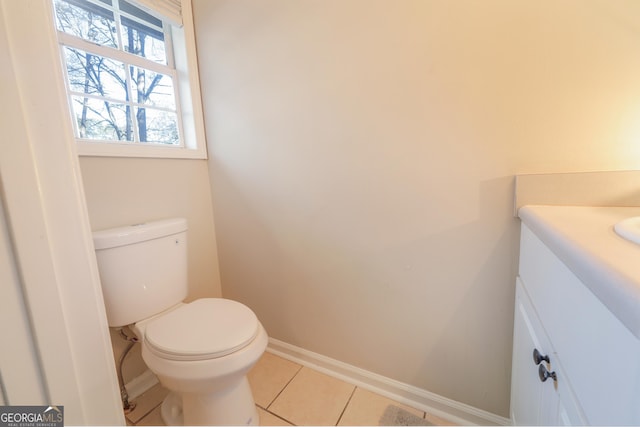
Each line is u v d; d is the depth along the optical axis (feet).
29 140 1.16
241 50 4.24
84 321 1.41
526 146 2.75
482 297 3.18
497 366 3.23
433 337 3.53
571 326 1.52
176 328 3.08
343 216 3.85
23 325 1.15
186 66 4.63
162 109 4.57
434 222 3.28
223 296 5.32
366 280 3.84
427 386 3.68
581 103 2.51
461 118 2.98
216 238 5.23
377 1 3.20
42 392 1.23
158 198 4.31
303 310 4.48
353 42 3.40
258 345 3.01
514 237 2.92
